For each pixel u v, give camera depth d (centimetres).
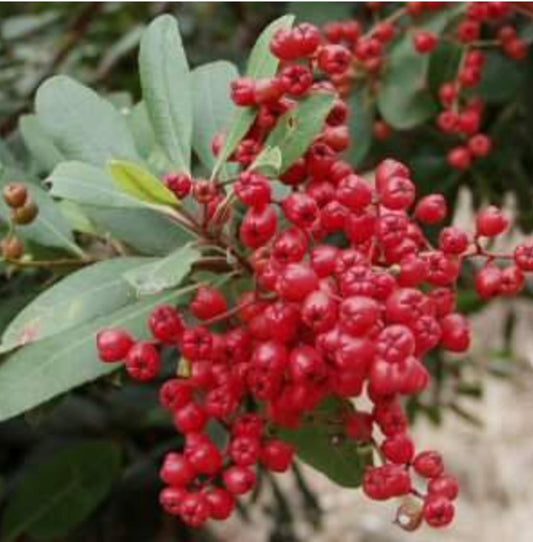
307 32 43
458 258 43
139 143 49
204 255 44
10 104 70
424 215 44
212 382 42
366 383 43
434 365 83
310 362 40
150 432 75
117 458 63
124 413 74
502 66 65
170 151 45
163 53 45
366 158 69
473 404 157
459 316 43
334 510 132
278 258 41
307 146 42
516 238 80
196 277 44
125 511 77
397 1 62
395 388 39
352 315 39
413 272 41
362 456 45
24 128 51
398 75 61
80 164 43
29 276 55
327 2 62
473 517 145
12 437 74
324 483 146
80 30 72
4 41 77
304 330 41
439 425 89
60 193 43
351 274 39
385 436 43
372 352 39
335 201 42
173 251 44
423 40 59
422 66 61
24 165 59
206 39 78
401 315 39
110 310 43
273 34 44
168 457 43
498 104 68
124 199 43
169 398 43
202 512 43
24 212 46
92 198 43
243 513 86
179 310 45
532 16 59
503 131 69
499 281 44
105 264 43
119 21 79
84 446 63
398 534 140
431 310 40
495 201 72
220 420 44
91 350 43
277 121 43
